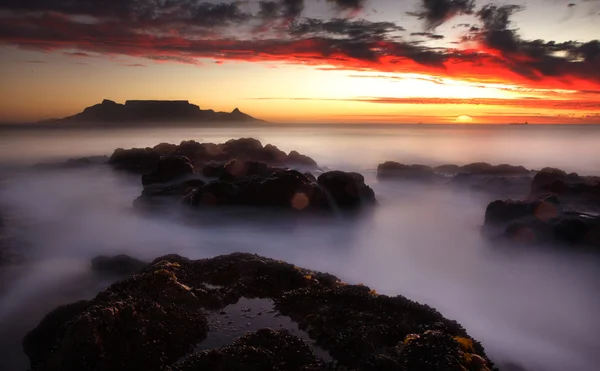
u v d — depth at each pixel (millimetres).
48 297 18781
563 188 32750
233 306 10461
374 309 10086
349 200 35062
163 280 10781
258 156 54594
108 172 56188
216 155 53781
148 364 8172
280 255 26266
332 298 10594
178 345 8719
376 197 44031
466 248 28906
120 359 8094
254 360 7852
